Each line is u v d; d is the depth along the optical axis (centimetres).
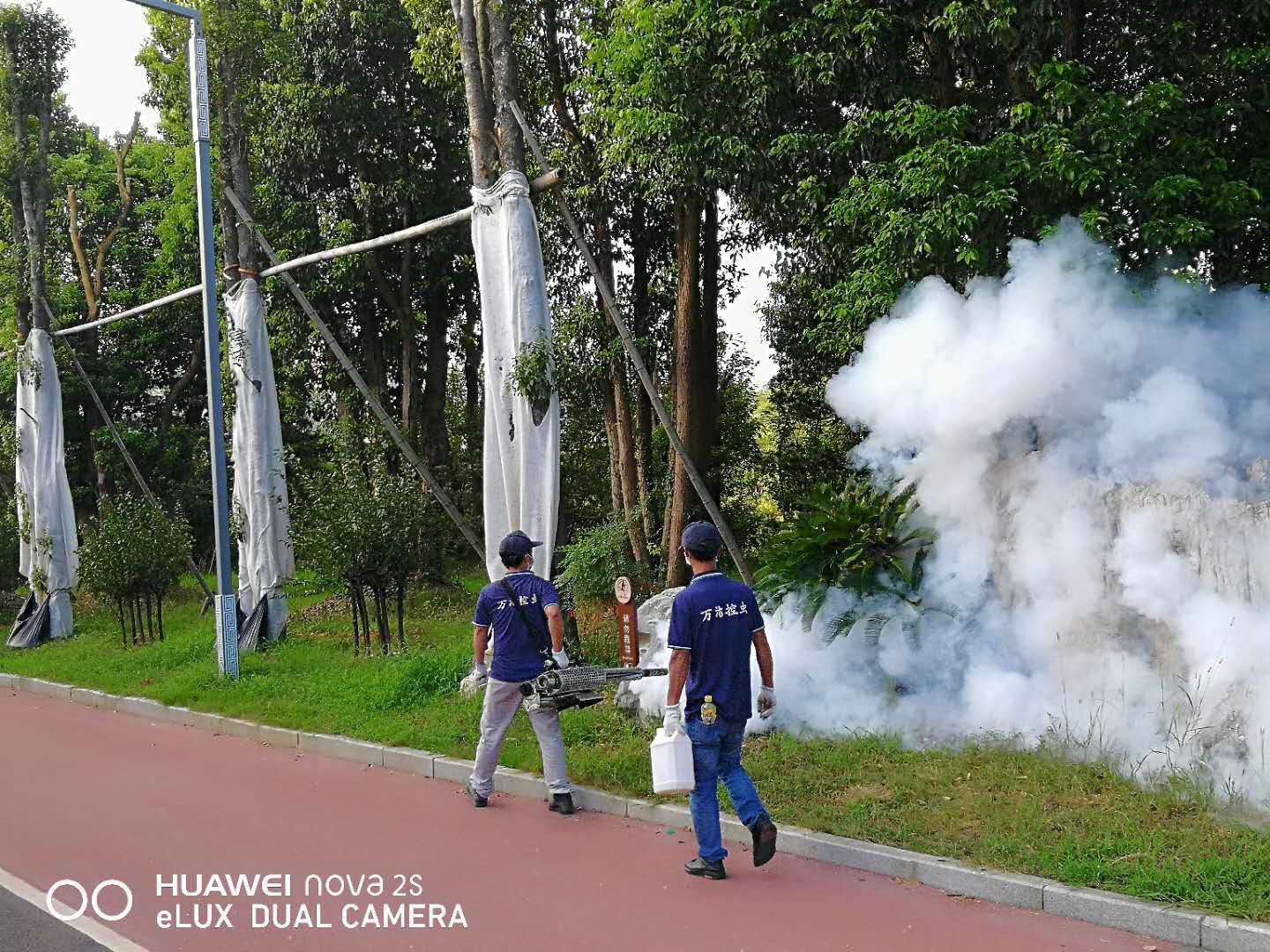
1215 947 441
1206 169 978
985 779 643
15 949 496
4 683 1420
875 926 483
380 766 856
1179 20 1051
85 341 2917
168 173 2997
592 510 2484
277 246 2222
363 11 2125
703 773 547
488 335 1089
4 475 2655
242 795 772
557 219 1745
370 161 2269
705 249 1816
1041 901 492
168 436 3156
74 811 734
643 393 1964
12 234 2166
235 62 1861
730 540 1108
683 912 511
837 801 633
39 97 1967
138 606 1647
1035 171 955
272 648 1442
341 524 1316
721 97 1218
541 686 679
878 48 1089
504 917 517
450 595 1944
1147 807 575
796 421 2167
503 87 1102
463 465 2838
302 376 2477
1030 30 993
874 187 1009
